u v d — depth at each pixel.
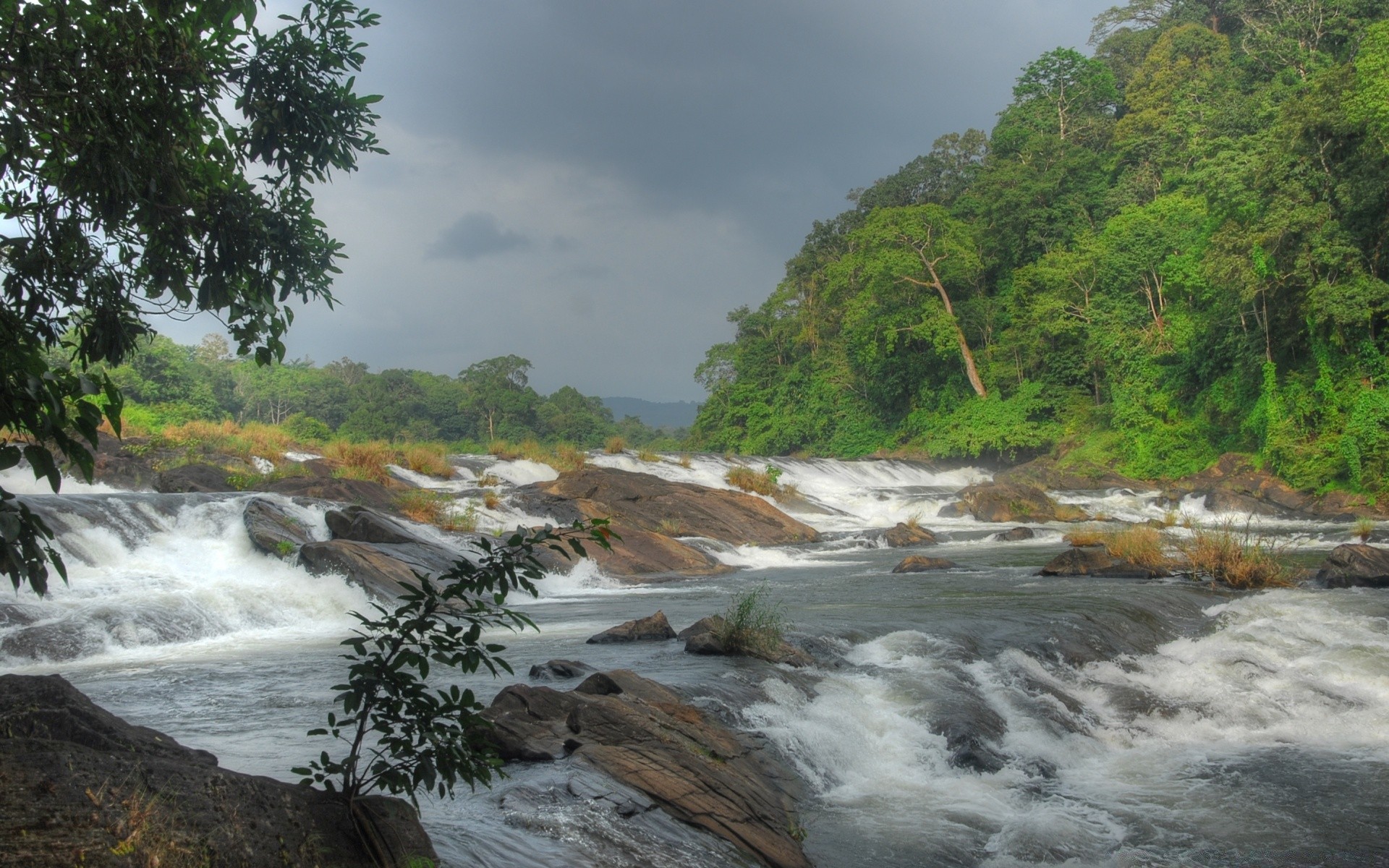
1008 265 65.00
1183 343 48.56
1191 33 72.56
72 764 3.98
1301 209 37.22
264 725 8.62
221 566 17.22
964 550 29.27
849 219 85.25
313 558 16.89
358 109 5.43
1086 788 8.75
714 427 85.81
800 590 19.39
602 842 5.84
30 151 4.50
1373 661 12.25
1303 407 39.38
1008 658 11.71
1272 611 15.16
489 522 26.02
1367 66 35.69
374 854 4.34
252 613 15.30
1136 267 51.62
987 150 83.44
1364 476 36.38
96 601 14.12
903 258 61.31
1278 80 56.56
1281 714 10.95
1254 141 44.69
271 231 5.32
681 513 30.30
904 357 66.81
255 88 5.21
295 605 15.88
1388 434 35.72
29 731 4.50
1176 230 50.72
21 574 3.63
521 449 41.94
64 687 4.89
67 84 4.38
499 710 7.55
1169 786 8.83
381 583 16.69
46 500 16.97
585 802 6.26
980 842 7.33
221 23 4.97
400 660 4.50
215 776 4.24
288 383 105.31
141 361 68.25
